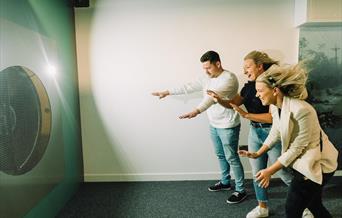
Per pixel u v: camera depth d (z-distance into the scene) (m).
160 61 2.88
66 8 2.63
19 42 1.84
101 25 2.83
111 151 3.06
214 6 2.78
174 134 3.01
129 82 2.93
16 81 1.80
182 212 2.39
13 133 1.76
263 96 1.52
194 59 2.87
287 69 1.47
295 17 2.75
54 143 2.33
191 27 2.82
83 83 2.93
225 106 2.17
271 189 2.77
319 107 2.88
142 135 3.02
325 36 2.76
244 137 2.98
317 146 1.48
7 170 1.69
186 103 2.94
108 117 2.99
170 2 2.79
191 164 3.06
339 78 2.83
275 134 1.69
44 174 2.15
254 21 2.79
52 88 2.30
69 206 2.54
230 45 2.83
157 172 3.08
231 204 2.51
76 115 2.88
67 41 2.64
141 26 2.83
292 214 1.55
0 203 1.63
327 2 2.49
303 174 1.47
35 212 2.03
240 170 2.52
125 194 2.77
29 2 1.96
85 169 3.09
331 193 2.65
